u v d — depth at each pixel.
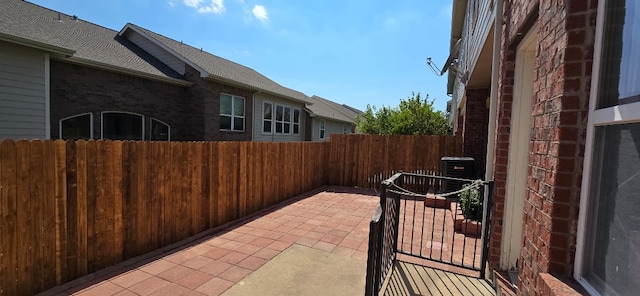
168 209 3.84
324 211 5.71
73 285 2.79
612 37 1.15
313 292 2.77
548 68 1.51
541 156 1.54
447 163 6.45
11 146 2.43
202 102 10.61
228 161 4.87
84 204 2.95
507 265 2.93
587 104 1.27
